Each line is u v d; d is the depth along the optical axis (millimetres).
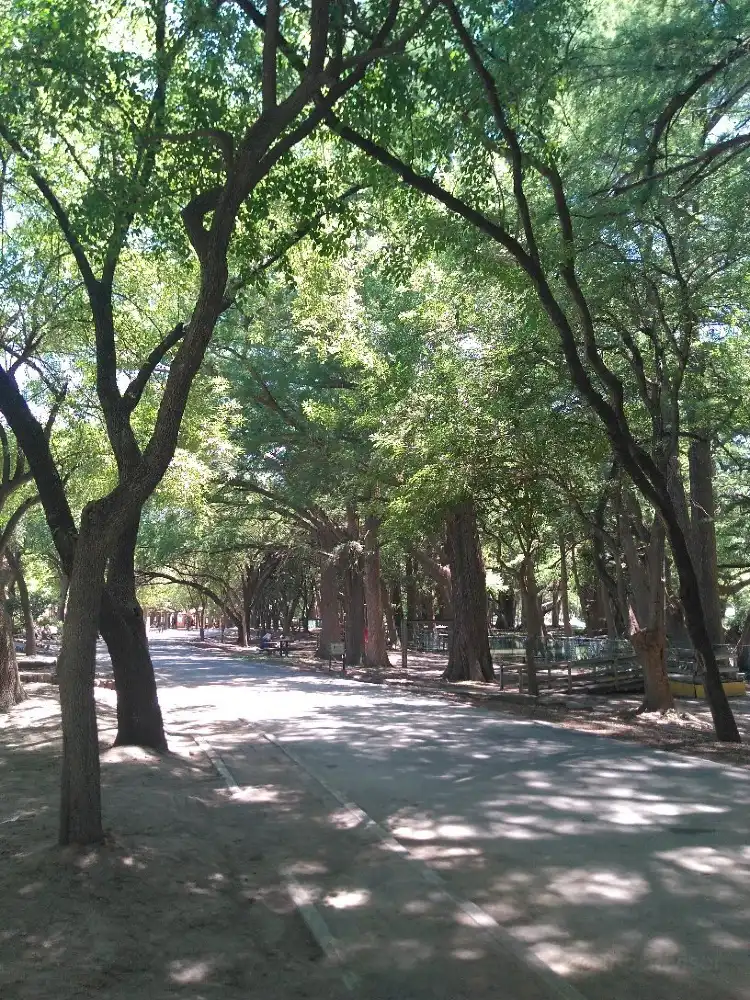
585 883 6375
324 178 12008
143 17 11703
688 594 14906
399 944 5281
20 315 16641
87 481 22625
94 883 5969
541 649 31156
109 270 11445
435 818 8555
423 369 22406
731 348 17250
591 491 19250
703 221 14727
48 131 10047
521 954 5039
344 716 17312
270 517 41688
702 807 8852
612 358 17547
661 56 12156
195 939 5312
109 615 11945
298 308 22281
